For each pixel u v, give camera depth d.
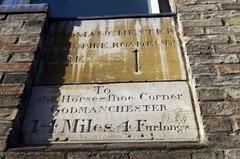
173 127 2.91
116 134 2.89
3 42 3.60
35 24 3.79
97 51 3.67
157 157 2.64
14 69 3.31
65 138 2.89
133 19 4.02
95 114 3.05
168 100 3.12
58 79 3.40
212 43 3.45
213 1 3.92
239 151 2.64
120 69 3.46
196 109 3.02
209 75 3.15
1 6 3.98
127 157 2.65
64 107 3.13
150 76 3.37
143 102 3.12
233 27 3.61
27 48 3.52
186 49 3.41
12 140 2.84
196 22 3.69
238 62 3.25
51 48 3.74
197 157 2.62
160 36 3.80
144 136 2.86
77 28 3.96
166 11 4.59
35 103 3.18
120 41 3.77
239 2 3.89
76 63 3.56
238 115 2.85
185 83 3.28
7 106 3.02
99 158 2.66
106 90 3.25
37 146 2.84
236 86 3.05
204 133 2.76
